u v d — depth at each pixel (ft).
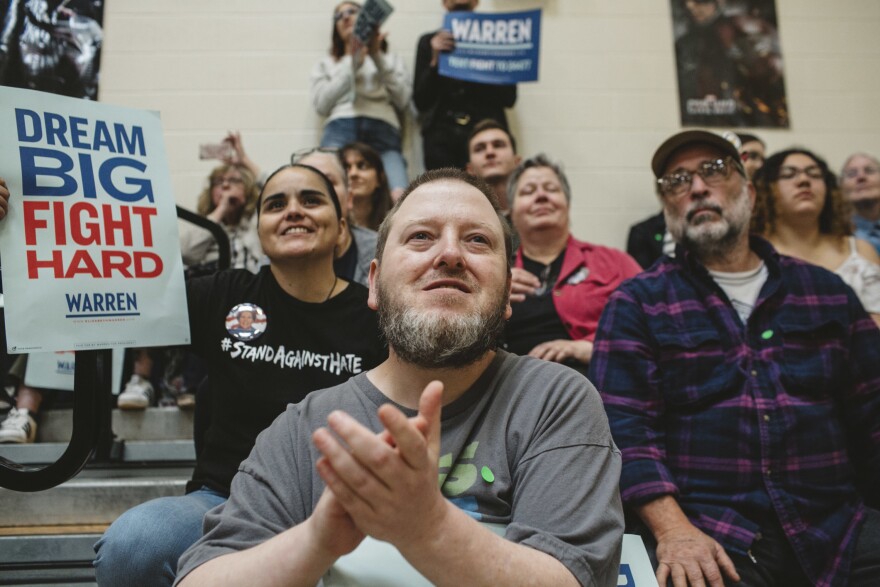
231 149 10.27
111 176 4.58
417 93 10.88
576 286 7.55
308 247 5.24
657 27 12.09
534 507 2.98
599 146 11.67
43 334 4.10
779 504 4.61
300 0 11.84
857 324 5.26
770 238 9.67
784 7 12.22
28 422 7.39
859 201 10.94
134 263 4.53
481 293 3.45
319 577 2.66
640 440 4.88
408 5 11.77
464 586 2.52
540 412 3.30
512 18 10.36
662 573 4.15
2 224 4.14
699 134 5.89
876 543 4.57
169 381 8.25
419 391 3.51
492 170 9.77
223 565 2.81
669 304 5.45
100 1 11.46
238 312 5.26
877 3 12.29
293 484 3.30
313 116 11.46
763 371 5.04
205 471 4.84
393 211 3.90
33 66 11.05
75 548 5.59
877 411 5.00
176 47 11.51
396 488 2.36
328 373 5.09
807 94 11.96
